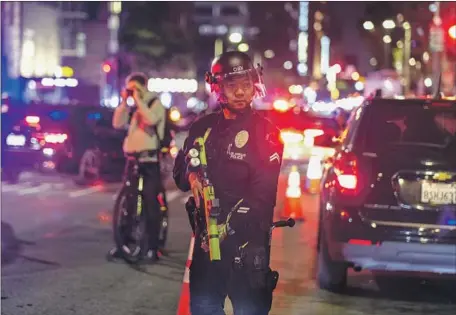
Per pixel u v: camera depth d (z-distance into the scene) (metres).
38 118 20.34
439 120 8.45
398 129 8.39
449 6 21.59
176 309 8.13
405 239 7.89
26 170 20.53
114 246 11.52
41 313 7.98
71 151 20.30
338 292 8.93
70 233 12.66
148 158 10.24
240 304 4.91
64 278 9.51
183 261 10.51
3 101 20.67
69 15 52.03
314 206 16.48
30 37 46.31
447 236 7.84
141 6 55.38
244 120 4.95
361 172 8.07
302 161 24.59
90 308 8.17
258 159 4.89
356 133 8.41
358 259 8.06
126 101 10.25
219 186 4.90
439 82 9.54
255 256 4.80
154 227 10.37
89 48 52.31
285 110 25.58
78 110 20.47
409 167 7.96
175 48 59.19
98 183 20.33
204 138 4.96
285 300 8.57
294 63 106.81
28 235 12.45
